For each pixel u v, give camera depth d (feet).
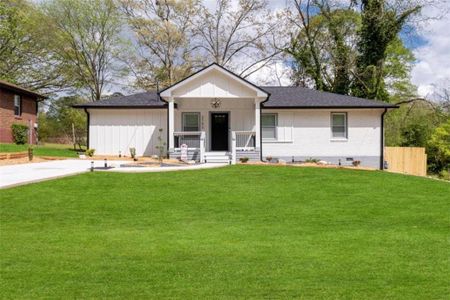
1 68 140.77
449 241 27.45
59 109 160.86
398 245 26.43
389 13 115.34
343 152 85.71
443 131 94.99
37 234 28.73
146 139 86.12
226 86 77.56
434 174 94.68
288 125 85.71
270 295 18.13
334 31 129.80
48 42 138.41
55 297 17.80
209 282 19.70
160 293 18.33
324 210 37.06
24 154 78.95
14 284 19.26
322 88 133.80
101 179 48.65
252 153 78.74
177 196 41.65
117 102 87.45
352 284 19.48
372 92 120.67
